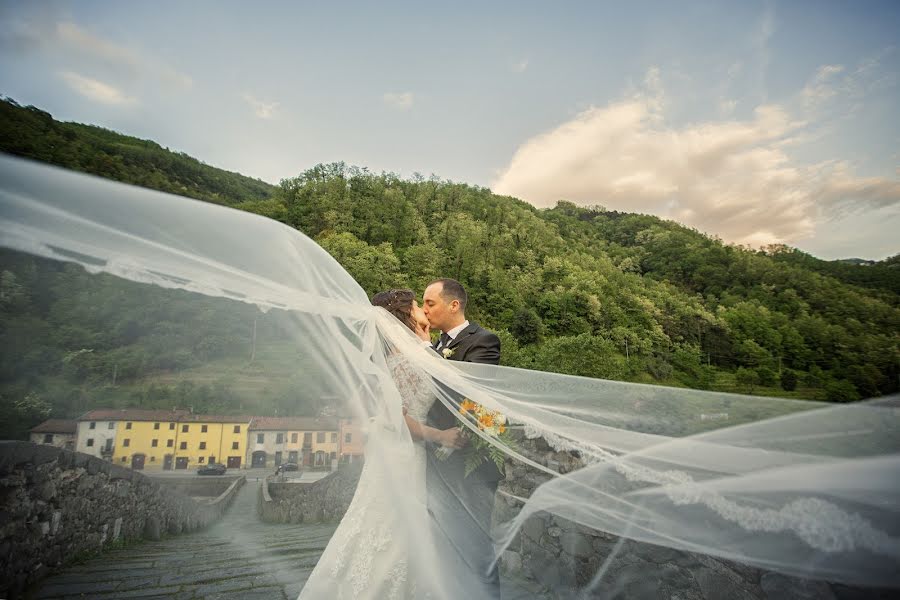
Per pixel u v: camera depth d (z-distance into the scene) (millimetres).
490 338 2354
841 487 1281
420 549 1761
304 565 1524
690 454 1551
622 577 1734
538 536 1930
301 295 1513
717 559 1544
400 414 1811
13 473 1113
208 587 1362
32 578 1220
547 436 1896
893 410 1255
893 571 1210
